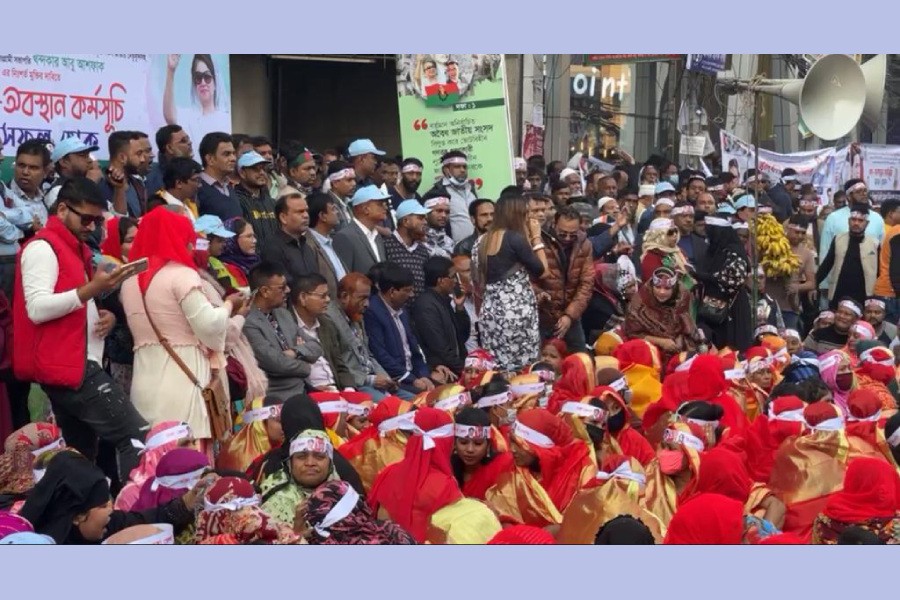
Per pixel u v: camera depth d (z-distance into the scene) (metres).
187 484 6.57
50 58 10.79
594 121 26.89
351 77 19.12
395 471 6.97
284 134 18.92
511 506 7.37
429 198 13.06
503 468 7.44
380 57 18.61
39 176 9.38
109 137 10.63
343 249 11.42
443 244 13.12
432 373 11.45
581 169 20.03
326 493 6.14
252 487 6.12
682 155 23.83
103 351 8.72
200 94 12.72
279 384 9.49
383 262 11.23
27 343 7.98
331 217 11.33
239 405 9.65
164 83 12.14
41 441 6.95
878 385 11.51
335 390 9.48
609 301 13.45
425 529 6.80
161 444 7.28
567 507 7.14
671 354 11.81
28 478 6.86
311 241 10.98
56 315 7.86
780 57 26.08
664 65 28.36
